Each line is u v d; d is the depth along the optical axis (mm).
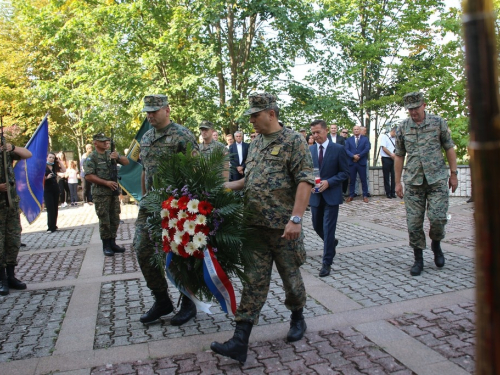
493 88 975
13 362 3488
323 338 3719
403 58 15828
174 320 4102
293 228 3234
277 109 3428
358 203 11867
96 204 7043
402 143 5473
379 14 16047
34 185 6895
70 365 3412
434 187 5262
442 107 14320
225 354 3232
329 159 5477
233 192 3492
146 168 4098
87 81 15469
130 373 3264
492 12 963
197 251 3299
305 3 13836
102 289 5312
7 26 23188
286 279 3572
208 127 7227
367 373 3146
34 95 19594
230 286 3379
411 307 4301
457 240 6926
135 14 13781
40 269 6438
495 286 1040
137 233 4012
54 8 15266
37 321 4348
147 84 13992
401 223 8664
